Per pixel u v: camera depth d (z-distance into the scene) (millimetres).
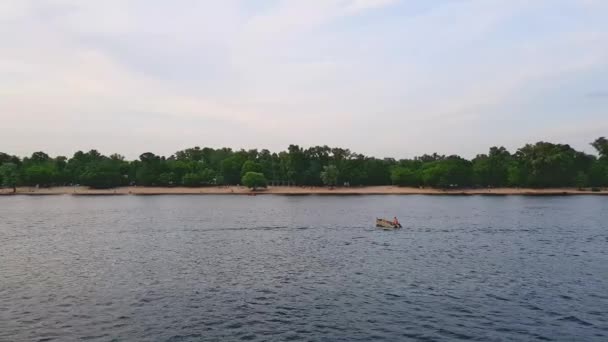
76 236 92875
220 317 39812
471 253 71625
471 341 34781
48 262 64500
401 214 142875
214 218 130875
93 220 125938
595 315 40375
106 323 38188
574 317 39875
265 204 193750
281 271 58188
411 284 51312
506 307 42688
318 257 68188
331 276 55375
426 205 184125
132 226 110750
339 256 69000
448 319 39500
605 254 70562
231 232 99000
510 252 72562
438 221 121438
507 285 50781
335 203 199750
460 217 132375
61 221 123438
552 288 49406
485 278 54156
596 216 133000
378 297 46094
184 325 37812
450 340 35000
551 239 87250
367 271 58188
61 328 36938
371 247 77875
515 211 152000
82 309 41844
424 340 35000
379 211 155375
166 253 71812
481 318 39719
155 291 48219
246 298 45656
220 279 53750
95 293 47375
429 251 73562
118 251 73938
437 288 49531
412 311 41594
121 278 54188
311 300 45062
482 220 123562
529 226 109000
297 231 100688
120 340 34562
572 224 112625
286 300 45062
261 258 67375
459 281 52688
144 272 57500
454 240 86188
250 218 130750
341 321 39000
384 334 36125
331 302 44344
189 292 47875
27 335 35438
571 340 34938
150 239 88062
